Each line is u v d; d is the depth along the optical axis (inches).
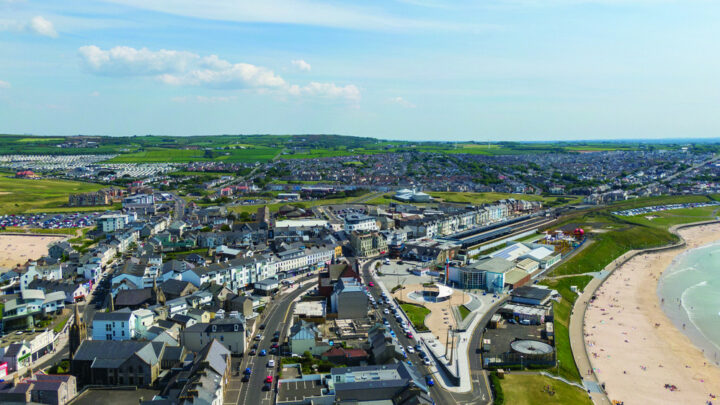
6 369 7091.5
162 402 5925.2
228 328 7824.8
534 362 7770.7
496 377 7244.1
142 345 7057.1
